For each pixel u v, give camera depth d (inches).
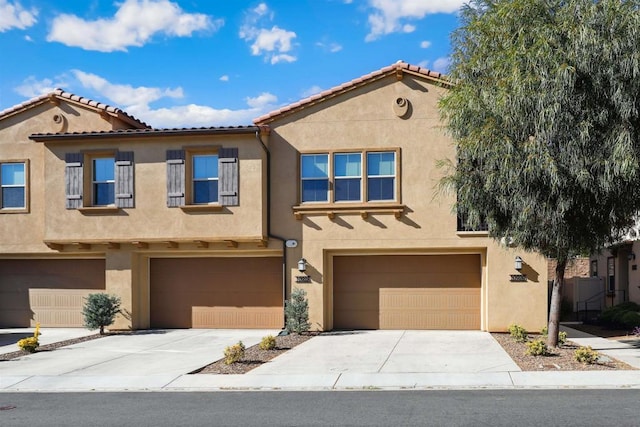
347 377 460.8
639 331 676.1
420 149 731.4
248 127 727.1
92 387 448.8
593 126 466.0
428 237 724.0
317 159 750.5
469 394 397.7
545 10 489.4
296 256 744.3
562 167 466.0
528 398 380.2
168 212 745.0
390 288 758.5
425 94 733.9
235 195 733.9
